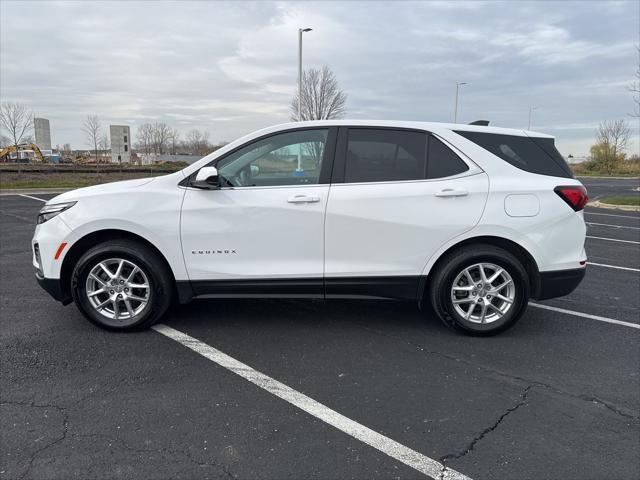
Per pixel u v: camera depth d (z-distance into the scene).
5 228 10.18
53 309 4.80
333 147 4.08
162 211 3.99
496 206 4.00
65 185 22.81
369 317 4.70
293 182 4.07
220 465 2.49
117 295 4.14
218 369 3.56
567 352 3.95
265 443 2.68
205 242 4.02
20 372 3.46
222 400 3.12
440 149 4.10
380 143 4.10
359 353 3.87
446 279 4.07
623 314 4.91
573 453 2.63
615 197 19.88
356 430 2.82
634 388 3.37
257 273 4.05
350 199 3.98
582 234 4.15
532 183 4.07
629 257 7.99
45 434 2.72
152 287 4.11
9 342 3.98
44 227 4.11
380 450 2.64
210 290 4.11
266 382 3.37
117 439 2.69
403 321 4.60
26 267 6.61
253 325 4.44
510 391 3.30
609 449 2.67
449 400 3.17
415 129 4.12
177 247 4.02
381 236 4.01
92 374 3.45
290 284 4.08
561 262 4.11
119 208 3.99
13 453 2.56
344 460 2.55
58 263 4.07
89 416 2.91
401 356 3.83
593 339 4.23
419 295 4.14
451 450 2.65
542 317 4.79
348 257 4.05
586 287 5.95
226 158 4.10
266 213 3.98
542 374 3.56
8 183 23.27
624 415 3.02
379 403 3.12
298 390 3.27
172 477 2.40
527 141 4.23
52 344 3.95
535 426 2.89
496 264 4.06
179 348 3.91
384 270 4.06
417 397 3.20
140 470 2.44
